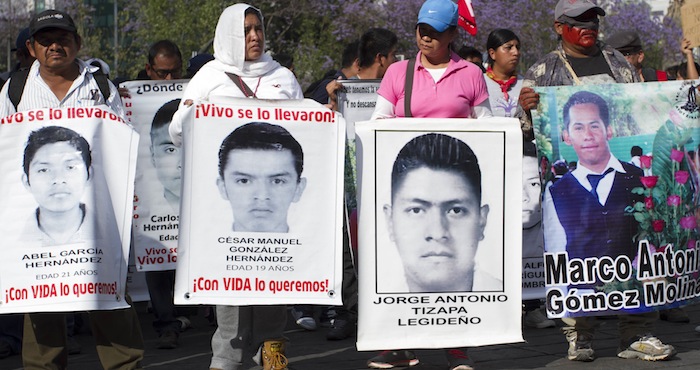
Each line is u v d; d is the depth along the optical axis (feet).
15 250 19.36
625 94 22.36
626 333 23.52
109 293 19.44
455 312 20.71
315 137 20.08
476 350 25.07
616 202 22.27
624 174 22.33
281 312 20.97
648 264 22.45
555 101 22.18
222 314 20.65
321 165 20.10
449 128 20.67
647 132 22.44
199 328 30.99
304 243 20.02
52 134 19.47
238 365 20.77
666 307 22.63
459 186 20.68
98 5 183.11
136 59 142.00
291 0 134.82
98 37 149.59
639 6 147.02
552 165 22.16
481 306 20.79
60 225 19.36
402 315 20.58
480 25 124.26
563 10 22.86
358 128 20.51
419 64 21.50
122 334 20.06
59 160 19.44
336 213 20.12
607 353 24.23
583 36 22.77
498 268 20.83
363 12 130.93
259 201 19.92
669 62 144.66
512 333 20.86
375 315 20.53
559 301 22.17
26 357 20.07
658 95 22.52
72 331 27.02
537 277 27.71
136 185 26.81
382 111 21.74
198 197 19.79
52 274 19.35
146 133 26.86
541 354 24.40
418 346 20.59
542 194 22.15
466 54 33.88
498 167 20.79
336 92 27.73
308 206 20.04
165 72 29.73
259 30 21.31
